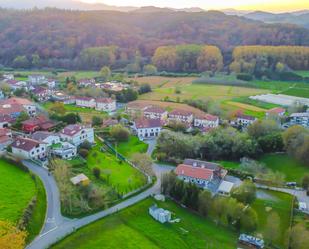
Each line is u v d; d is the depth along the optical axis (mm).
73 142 176375
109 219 117438
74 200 122750
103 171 150875
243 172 162500
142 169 155500
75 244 102750
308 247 106188
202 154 184125
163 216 119500
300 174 165500
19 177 136125
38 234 105750
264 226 122062
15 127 197000
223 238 114062
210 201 126938
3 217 105625
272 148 188375
